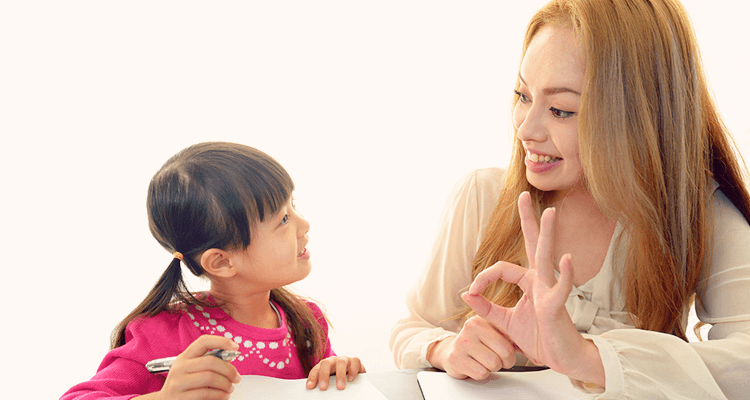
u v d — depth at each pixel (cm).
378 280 210
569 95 64
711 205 71
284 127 279
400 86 293
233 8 268
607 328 71
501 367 61
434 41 288
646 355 54
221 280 66
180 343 62
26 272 199
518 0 284
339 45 281
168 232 65
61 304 186
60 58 247
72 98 248
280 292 76
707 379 52
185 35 262
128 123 254
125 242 221
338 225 245
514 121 73
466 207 87
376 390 59
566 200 77
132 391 59
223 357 50
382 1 282
